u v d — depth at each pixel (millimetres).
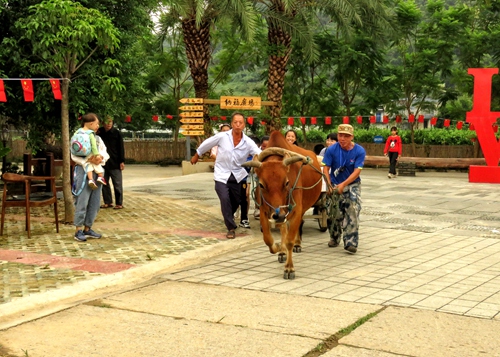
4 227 10250
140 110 34688
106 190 12844
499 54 27031
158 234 9719
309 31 23422
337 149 8406
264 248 8805
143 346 4805
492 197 15438
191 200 14406
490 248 8797
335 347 4766
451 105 31484
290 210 6625
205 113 24688
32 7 10008
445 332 5098
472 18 29250
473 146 28875
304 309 5750
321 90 30062
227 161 9305
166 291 6422
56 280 6727
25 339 4973
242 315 5570
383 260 7984
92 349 4750
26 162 13078
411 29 28281
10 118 14750
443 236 9773
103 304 5945
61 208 12750
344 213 8383
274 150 6805
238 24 22812
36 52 10531
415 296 6199
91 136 8953
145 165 35125
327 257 8188
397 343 4840
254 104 23828
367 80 28188
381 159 25281
